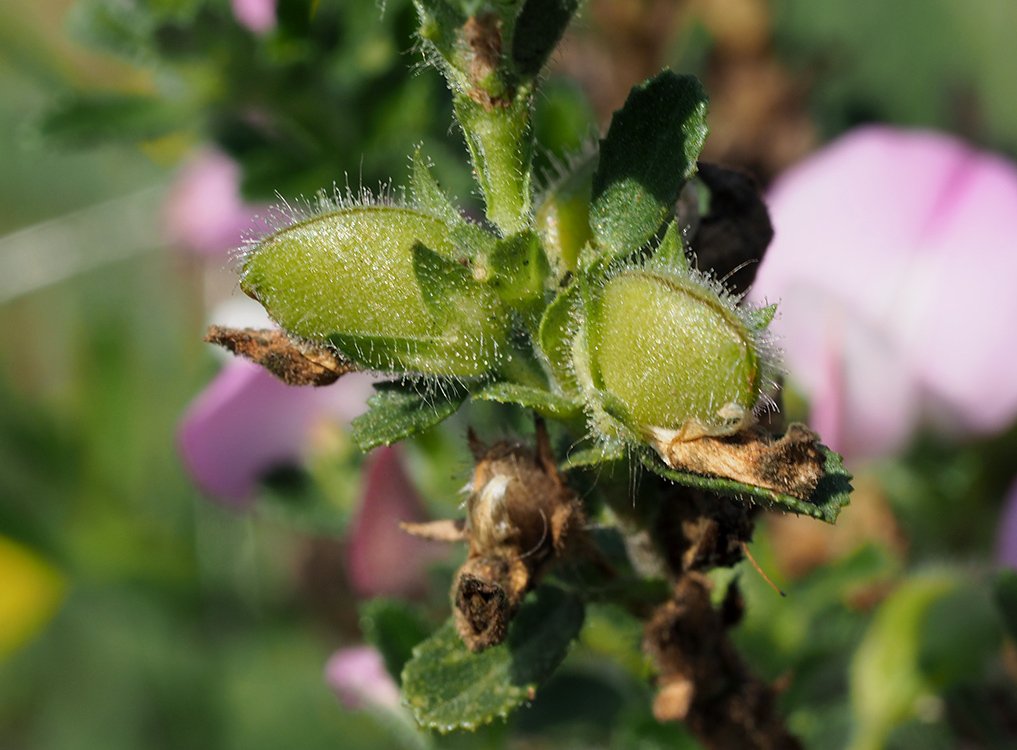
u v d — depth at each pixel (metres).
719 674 0.07
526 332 0.07
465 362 0.06
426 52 0.07
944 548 0.11
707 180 0.07
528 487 0.07
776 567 0.10
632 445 0.06
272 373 0.07
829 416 0.10
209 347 0.12
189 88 0.11
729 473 0.06
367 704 0.10
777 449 0.06
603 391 0.06
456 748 0.09
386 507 0.10
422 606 0.10
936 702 0.10
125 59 0.11
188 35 0.11
